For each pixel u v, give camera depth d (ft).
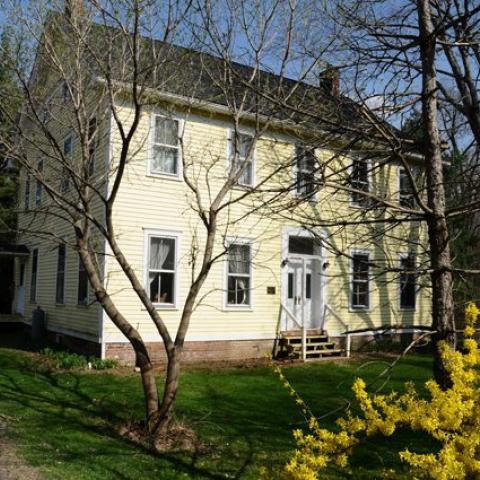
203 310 48.57
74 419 28.12
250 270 51.19
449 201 27.73
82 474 20.94
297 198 24.06
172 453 24.00
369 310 58.90
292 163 24.47
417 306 63.10
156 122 46.93
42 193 62.23
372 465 23.16
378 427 13.41
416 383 40.01
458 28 23.88
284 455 24.07
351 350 55.93
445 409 12.45
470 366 13.92
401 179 50.24
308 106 25.39
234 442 25.57
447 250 20.98
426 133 22.03
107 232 26.84
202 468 22.48
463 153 28.99
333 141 25.77
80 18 27.45
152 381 26.76
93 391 34.27
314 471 13.70
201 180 48.80
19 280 74.64
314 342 53.52
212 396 34.12
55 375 39.22
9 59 28.40
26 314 68.95
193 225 48.55
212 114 45.91
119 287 44.78
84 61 29.91
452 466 11.62
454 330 20.12
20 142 28.58
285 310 52.16
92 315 47.11
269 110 28.66
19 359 46.14
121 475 21.24
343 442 13.60
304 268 55.01
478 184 25.45
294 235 53.57
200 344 48.26
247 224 50.83
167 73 31.53
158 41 29.53
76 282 51.83
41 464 21.62
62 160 26.71
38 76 32.01
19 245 71.00
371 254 57.57
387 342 58.95
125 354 44.91
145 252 46.37
